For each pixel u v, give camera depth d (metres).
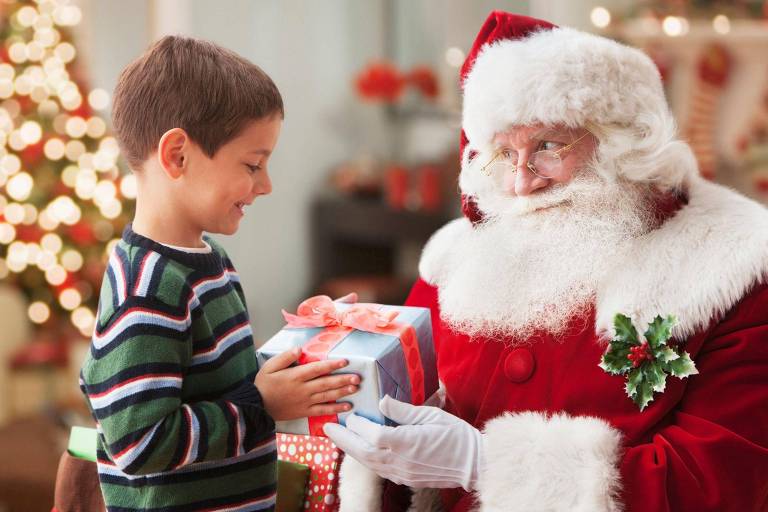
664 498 1.20
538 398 1.37
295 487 1.48
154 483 1.21
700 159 4.21
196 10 4.98
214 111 1.19
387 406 1.25
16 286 4.39
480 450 1.29
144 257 1.19
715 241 1.31
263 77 1.26
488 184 1.47
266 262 5.69
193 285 1.22
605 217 1.37
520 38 1.46
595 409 1.33
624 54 1.39
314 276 5.93
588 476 1.21
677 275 1.31
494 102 1.38
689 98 4.24
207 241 1.36
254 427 1.20
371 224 5.55
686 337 1.29
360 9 5.88
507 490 1.24
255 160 1.24
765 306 1.27
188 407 1.16
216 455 1.17
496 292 1.40
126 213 4.46
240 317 1.30
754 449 1.23
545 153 1.38
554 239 1.38
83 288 4.40
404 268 6.11
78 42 4.58
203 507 1.22
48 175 4.32
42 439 3.14
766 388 1.26
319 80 5.80
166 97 1.20
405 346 1.31
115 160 4.47
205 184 1.22
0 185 4.28
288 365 1.25
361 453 1.25
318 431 1.32
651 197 1.40
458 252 1.56
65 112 4.38
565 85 1.33
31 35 4.33
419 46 5.77
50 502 2.83
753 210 1.35
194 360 1.21
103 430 1.16
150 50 1.24
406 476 1.29
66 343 4.16
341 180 5.84
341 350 1.26
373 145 6.22
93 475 1.40
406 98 6.03
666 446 1.24
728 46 4.11
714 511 1.21
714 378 1.28
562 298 1.36
